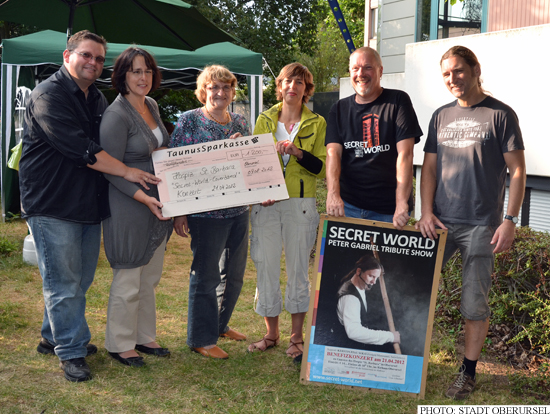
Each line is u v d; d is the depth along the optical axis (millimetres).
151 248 3600
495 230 3258
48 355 3645
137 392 3184
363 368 3316
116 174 3283
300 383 3346
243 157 3570
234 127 3775
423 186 3473
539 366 3527
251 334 4320
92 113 3455
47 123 3123
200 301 3758
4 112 8008
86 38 3213
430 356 3855
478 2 6684
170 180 3500
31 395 3055
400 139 3361
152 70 3461
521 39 5746
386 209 3527
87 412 2904
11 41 7602
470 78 3244
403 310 3334
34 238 3338
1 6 5148
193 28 5250
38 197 3244
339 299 3371
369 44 11820
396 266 3355
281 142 3549
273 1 16812
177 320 4555
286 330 4410
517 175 3168
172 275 6105
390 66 8461
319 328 3363
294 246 3779
